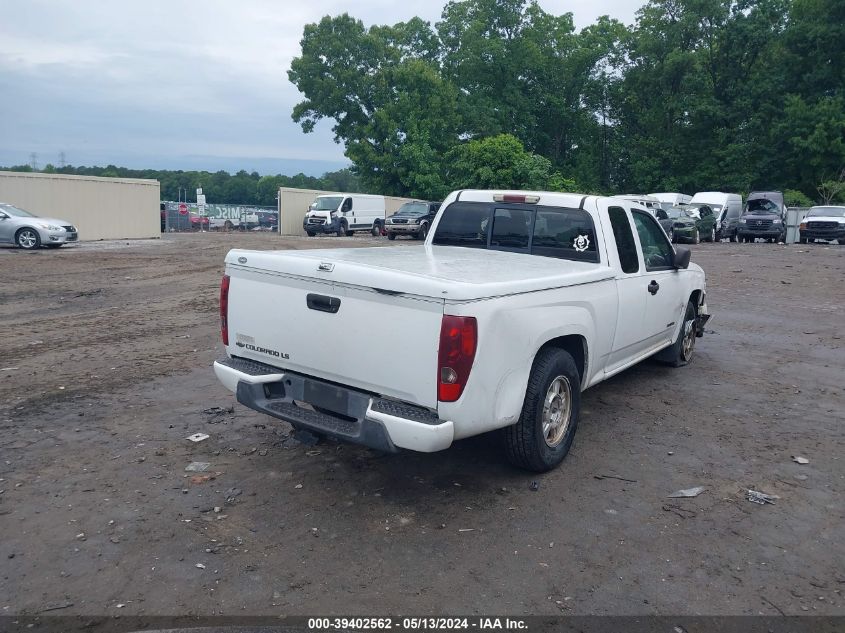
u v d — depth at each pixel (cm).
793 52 4741
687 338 770
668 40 5209
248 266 449
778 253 2350
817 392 677
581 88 5709
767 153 4769
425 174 4600
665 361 757
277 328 435
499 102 5412
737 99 4872
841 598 331
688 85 5022
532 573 349
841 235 2797
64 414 582
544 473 472
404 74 4691
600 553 369
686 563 360
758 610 321
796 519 410
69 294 1266
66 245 2441
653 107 5484
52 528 388
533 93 5634
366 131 4644
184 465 478
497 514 411
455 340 361
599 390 675
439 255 530
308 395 424
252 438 530
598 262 547
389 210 4231
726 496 440
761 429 566
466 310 364
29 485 442
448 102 4850
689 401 642
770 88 4747
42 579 338
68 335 904
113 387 664
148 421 568
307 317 416
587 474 472
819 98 4522
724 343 901
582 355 503
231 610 316
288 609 317
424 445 366
